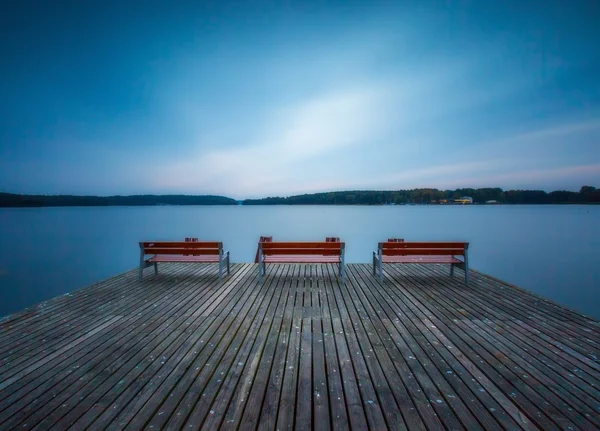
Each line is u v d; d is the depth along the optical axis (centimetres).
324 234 3388
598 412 229
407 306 466
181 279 640
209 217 7144
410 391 254
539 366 292
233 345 340
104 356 317
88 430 213
